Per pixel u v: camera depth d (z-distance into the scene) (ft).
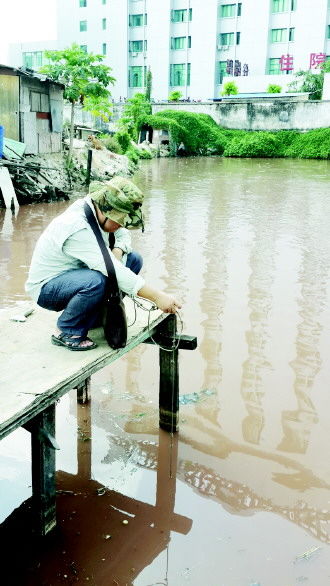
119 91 176.35
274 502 10.05
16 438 11.97
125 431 12.29
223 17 157.48
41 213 40.83
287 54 150.00
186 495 10.19
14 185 44.93
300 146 118.93
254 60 155.22
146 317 11.24
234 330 18.51
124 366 15.61
